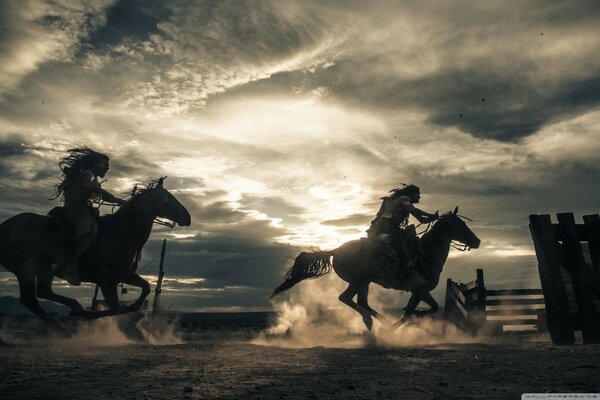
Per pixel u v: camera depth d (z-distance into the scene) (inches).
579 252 340.8
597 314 330.0
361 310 399.9
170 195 389.1
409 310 387.9
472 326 434.3
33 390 165.6
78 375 196.5
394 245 385.1
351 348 315.9
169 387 171.5
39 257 343.9
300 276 418.9
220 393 161.8
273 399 152.9
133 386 173.0
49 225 348.8
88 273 366.3
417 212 392.5
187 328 700.0
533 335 446.0
